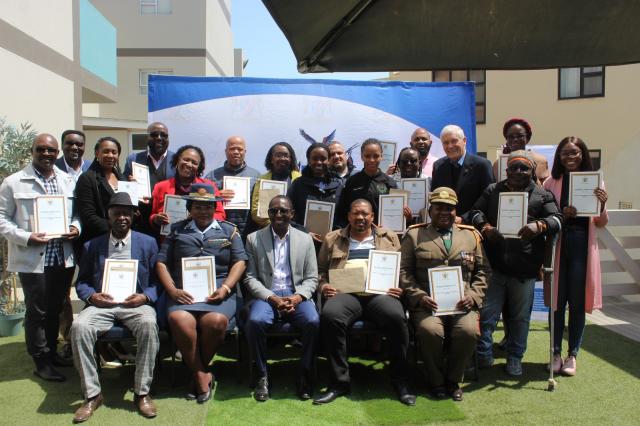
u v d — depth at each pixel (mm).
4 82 7293
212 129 6020
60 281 4242
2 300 5273
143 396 3584
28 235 3971
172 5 18281
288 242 4246
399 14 1538
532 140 15203
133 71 18312
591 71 14258
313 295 4328
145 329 3633
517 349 4219
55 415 3529
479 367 4379
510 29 1564
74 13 10047
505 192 3982
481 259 4082
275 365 4492
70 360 4449
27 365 4410
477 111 15992
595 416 3492
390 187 4664
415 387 4043
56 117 9156
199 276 3957
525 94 15219
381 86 6305
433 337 3791
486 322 4266
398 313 3838
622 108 13883
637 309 6262
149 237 4125
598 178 4000
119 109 18344
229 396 3842
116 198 3975
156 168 5016
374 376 4258
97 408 3611
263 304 3977
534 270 4066
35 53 8281
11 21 7492
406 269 4137
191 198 4086
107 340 3750
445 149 4711
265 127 6094
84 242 4340
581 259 4203
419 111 6363
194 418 3480
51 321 4285
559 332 4312
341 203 4664
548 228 3900
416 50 1711
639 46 1583
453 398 3777
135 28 18250
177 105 5977
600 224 4277
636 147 8688
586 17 1482
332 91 6215
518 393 3871
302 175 4730
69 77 9781
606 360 4535
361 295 4102
